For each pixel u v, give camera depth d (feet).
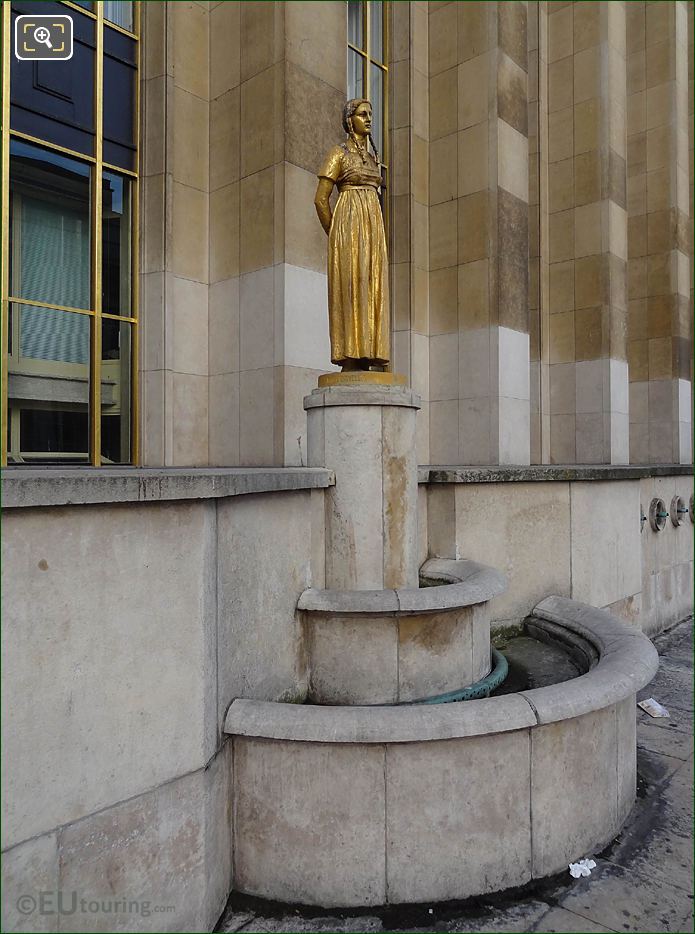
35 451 24.48
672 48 52.42
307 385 25.00
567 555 26.66
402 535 17.94
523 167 35.06
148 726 11.16
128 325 27.17
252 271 25.66
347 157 18.43
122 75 27.20
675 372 52.08
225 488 12.52
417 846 12.84
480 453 32.91
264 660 14.90
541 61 44.29
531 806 13.57
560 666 20.44
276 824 13.02
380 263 18.35
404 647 16.46
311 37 25.81
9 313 23.90
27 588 9.50
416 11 34.99
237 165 26.43
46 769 9.66
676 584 38.78
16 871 9.21
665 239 52.70
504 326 33.19
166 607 11.53
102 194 26.48
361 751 12.84
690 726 22.20
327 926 12.35
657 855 14.56
